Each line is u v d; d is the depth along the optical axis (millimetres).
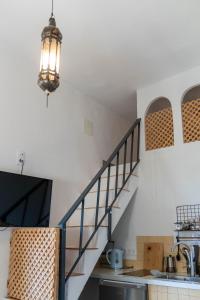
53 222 3646
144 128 4324
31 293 2646
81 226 2887
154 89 4328
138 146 4297
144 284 2980
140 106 4438
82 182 4227
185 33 3168
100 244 3191
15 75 3518
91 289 3834
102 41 3318
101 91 4559
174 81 4121
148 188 4023
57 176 3836
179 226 3531
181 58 3666
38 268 2646
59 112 4070
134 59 3691
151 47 3432
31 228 2852
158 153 4062
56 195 3771
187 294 2693
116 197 3598
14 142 3357
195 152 3711
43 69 1697
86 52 3535
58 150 3930
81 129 4426
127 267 3898
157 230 3785
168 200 3789
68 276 2641
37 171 3564
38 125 3701
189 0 2703
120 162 5066
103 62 3760
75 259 2943
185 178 3711
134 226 4023
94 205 3920
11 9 2836
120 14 2889
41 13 2877
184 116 3961
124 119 5496
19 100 3510
